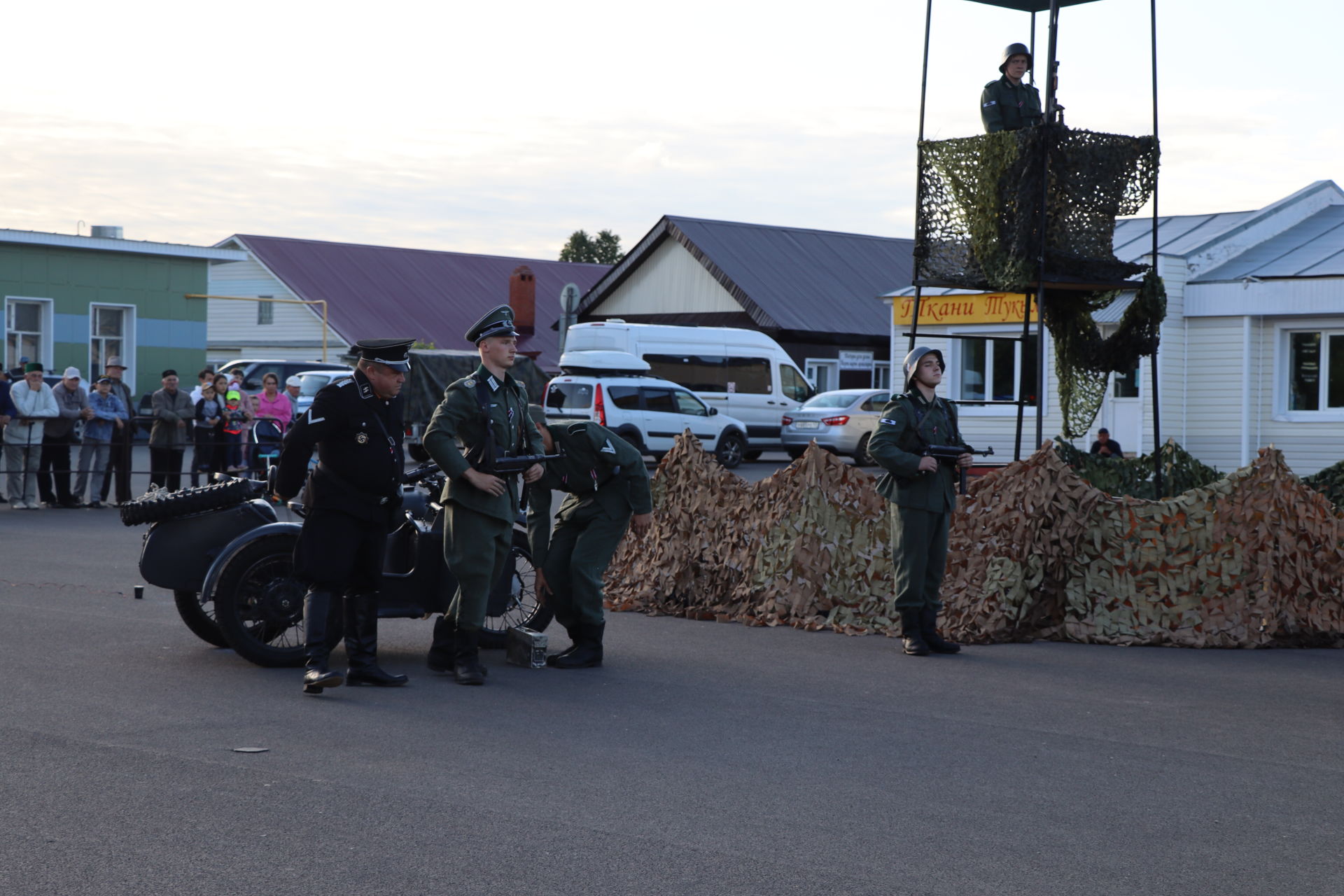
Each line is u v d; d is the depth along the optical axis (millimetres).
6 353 35406
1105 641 9625
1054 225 13094
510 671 8375
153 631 9273
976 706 7469
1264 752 6523
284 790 5562
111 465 19344
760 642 9578
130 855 4762
